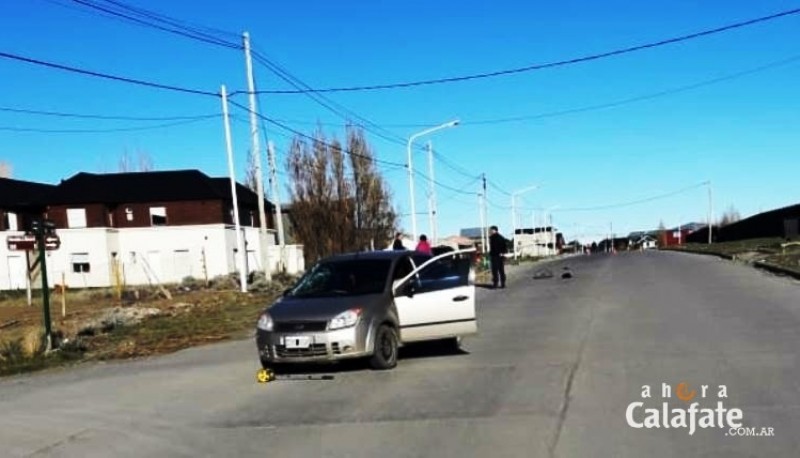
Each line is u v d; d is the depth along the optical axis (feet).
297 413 27.96
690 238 402.52
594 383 30.19
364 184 172.96
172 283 167.73
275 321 35.91
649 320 48.98
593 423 24.17
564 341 42.09
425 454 21.70
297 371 37.32
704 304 56.90
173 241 192.54
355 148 172.14
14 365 47.29
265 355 36.04
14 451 24.66
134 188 196.13
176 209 193.57
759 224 234.79
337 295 37.40
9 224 190.29
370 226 173.68
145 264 191.72
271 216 231.09
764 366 31.94
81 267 185.26
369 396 30.27
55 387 37.52
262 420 27.20
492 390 29.96
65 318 81.92
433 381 32.58
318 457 22.06
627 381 30.25
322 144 168.45
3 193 195.83
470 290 39.34
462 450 21.90
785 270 82.64
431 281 39.29
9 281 184.44
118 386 36.47
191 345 53.06
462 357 38.68
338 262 39.81
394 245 87.56
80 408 31.35
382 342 36.09
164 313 78.33
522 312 59.52
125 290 132.67
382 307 36.58
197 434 25.75
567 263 180.45
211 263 192.34
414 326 38.14
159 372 40.42
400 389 31.27
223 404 30.53
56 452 24.40
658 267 119.44
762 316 48.03
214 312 77.30
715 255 157.58
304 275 40.40
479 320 55.42
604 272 113.19
